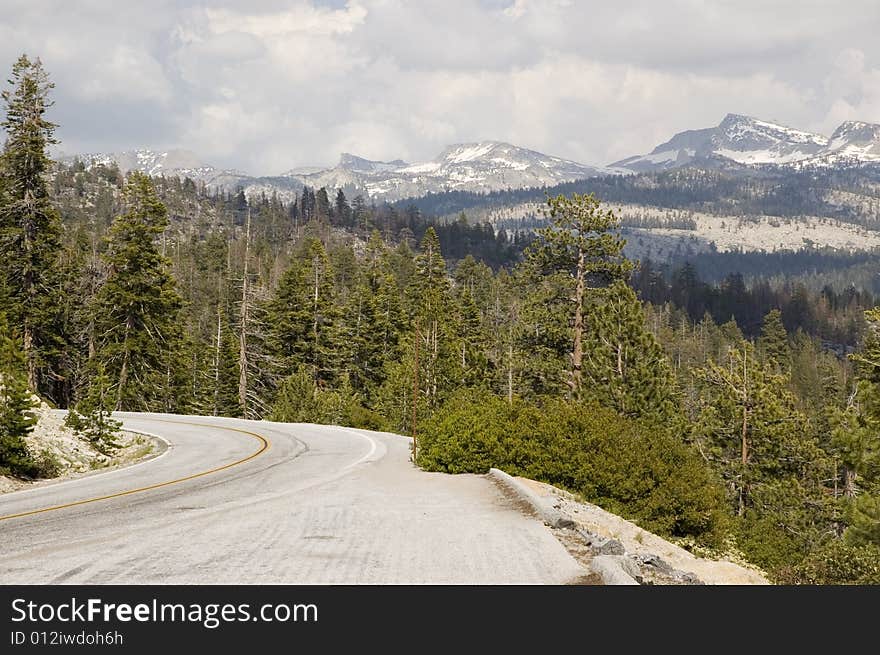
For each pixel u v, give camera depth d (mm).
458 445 18938
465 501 13844
